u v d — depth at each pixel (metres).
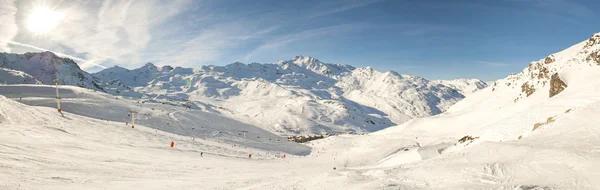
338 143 108.12
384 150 78.94
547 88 91.38
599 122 18.50
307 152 94.94
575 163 12.94
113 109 105.44
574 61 87.44
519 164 14.09
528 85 104.19
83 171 20.80
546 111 38.00
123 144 41.97
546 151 14.99
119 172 22.97
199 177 25.59
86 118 57.28
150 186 19.64
